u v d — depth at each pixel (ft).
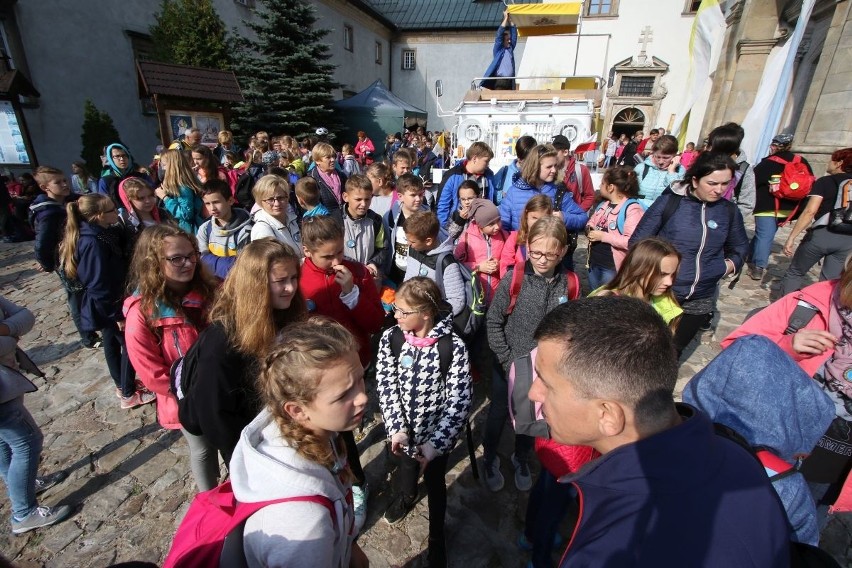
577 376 2.85
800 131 28.40
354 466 7.06
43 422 9.95
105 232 9.50
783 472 3.48
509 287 7.58
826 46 26.81
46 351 13.19
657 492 2.56
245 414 5.31
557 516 5.82
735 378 3.84
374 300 8.14
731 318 15.16
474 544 7.07
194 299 6.63
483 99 24.72
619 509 2.61
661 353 2.81
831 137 25.73
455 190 13.87
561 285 7.46
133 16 41.22
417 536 7.20
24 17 33.78
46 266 12.29
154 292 6.23
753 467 2.77
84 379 11.66
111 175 16.44
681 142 34.19
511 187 11.85
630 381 2.72
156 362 6.46
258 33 51.60
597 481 2.80
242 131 51.39
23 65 34.14
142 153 43.34
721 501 2.51
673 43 51.85
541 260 7.02
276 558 3.10
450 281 8.72
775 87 29.01
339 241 7.40
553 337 3.04
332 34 70.13
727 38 42.32
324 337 3.65
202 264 6.84
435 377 6.48
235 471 3.47
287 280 5.32
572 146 21.61
